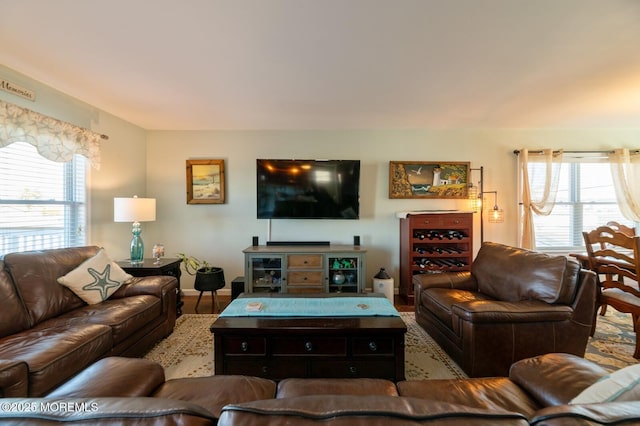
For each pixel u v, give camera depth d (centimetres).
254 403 53
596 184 408
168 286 258
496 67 219
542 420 53
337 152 393
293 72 227
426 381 119
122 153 344
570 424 50
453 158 396
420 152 396
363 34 177
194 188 386
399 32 175
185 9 153
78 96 275
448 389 113
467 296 240
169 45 189
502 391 110
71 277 218
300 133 392
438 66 217
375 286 352
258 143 391
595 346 236
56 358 142
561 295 196
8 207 231
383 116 338
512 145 398
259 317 196
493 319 184
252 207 391
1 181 226
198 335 262
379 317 197
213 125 371
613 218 408
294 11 156
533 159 393
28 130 227
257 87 255
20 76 229
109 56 203
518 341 185
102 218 314
